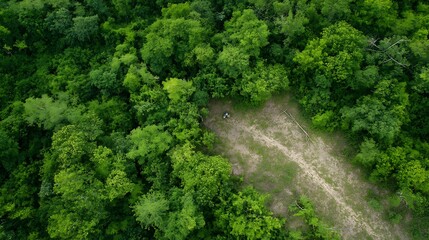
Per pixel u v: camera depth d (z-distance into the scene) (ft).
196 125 127.44
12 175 131.03
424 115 128.47
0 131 131.44
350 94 131.54
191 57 133.49
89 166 123.95
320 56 125.80
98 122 130.82
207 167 118.83
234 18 136.36
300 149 132.36
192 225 110.93
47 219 123.54
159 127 126.93
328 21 133.90
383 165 120.47
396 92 122.21
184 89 128.47
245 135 135.33
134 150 124.26
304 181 129.49
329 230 120.16
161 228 115.03
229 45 131.13
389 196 126.21
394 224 124.26
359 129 124.47
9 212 124.16
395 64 126.11
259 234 114.73
